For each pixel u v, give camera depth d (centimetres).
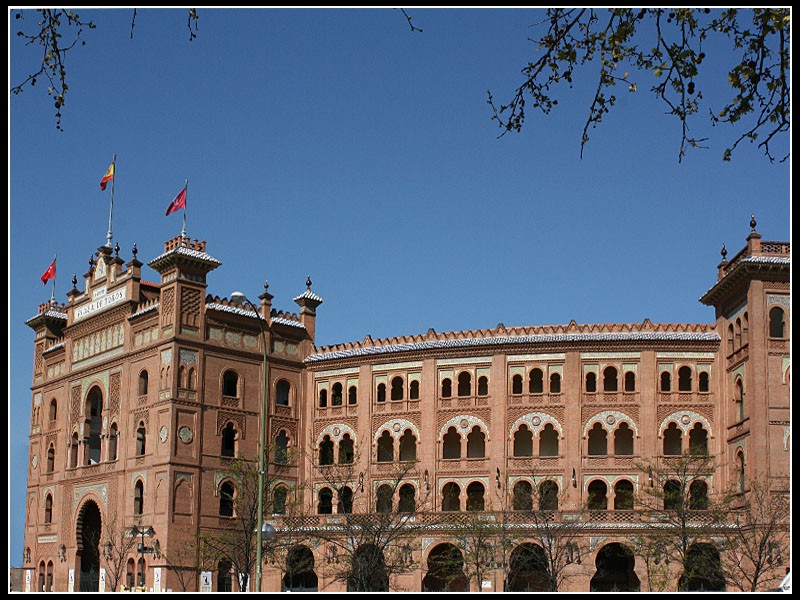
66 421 9981
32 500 10244
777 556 7344
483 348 8800
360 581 8075
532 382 8825
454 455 8988
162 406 8725
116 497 9075
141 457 8869
